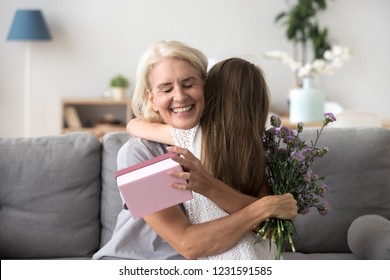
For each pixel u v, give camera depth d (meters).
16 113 7.14
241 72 1.95
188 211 1.89
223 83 1.94
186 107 1.85
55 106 7.18
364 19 7.32
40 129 7.18
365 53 7.34
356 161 2.62
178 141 1.96
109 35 7.19
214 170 1.91
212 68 1.99
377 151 2.64
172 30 7.23
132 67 7.23
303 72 5.16
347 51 5.32
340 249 2.63
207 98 1.95
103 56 7.20
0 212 2.55
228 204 1.82
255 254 1.85
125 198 1.68
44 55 7.14
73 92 7.20
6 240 2.54
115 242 2.00
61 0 7.12
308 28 7.02
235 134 1.91
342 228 2.60
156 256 1.99
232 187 1.92
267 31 7.28
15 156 2.57
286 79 7.30
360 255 2.38
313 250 2.63
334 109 6.30
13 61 7.11
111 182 2.58
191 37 7.25
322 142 2.62
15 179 2.55
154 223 1.83
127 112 6.97
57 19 7.13
